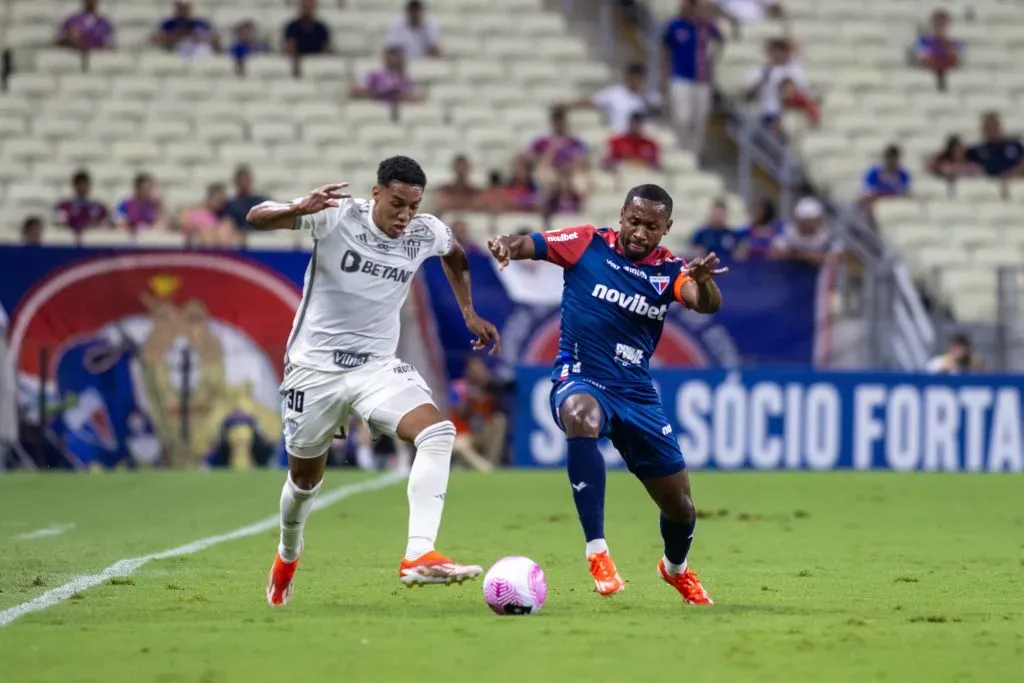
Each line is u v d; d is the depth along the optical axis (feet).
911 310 229.04
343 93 295.07
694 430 216.33
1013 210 286.66
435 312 215.92
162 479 197.06
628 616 88.38
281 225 91.45
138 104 286.66
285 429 94.99
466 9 316.81
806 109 301.22
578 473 92.02
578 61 310.04
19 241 253.44
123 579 106.52
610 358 95.71
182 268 211.20
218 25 304.71
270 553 125.59
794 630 81.92
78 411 209.26
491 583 88.94
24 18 298.56
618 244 96.84
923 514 163.73
